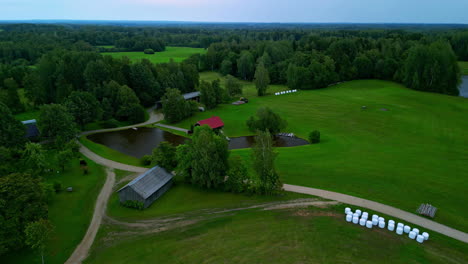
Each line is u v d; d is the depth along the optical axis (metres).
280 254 30.86
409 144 63.41
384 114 86.00
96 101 84.38
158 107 107.75
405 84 120.94
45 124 62.84
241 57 159.00
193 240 34.06
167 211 40.84
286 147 64.19
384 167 50.44
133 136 78.19
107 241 34.94
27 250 33.19
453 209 37.88
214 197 44.00
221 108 103.38
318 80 125.62
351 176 47.59
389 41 167.38
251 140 74.38
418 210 37.22
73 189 47.31
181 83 121.88
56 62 106.44
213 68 184.62
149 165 57.41
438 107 91.75
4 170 44.53
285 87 139.50
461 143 63.28
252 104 106.25
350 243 32.25
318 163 53.62
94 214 40.66
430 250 30.91
